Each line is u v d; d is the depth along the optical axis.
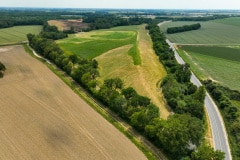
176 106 79.00
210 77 115.81
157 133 60.72
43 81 101.00
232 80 112.62
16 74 107.56
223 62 141.12
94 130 67.75
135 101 73.88
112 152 59.53
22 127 66.56
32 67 119.50
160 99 87.56
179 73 103.50
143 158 58.84
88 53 146.88
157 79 105.56
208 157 53.06
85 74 96.31
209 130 71.69
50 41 153.12
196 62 139.88
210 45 188.62
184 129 58.16
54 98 85.44
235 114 78.19
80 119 72.81
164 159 59.44
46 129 66.31
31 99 83.31
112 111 79.56
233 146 64.69
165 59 130.88
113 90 83.56
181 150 57.84
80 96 88.62
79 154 57.69
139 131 69.06
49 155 56.62
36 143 60.44
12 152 56.81
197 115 73.69
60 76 107.88
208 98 92.75
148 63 121.00
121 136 66.38
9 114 72.88
